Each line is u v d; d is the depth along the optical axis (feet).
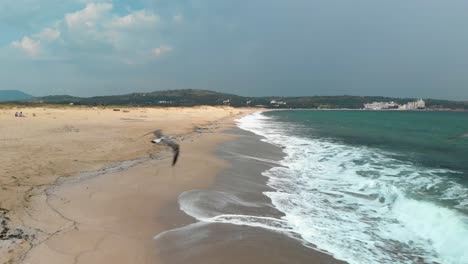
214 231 30.27
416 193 42.39
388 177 51.62
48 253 24.50
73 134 86.12
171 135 98.17
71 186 41.27
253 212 35.76
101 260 24.16
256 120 224.94
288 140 100.89
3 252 24.03
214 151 73.05
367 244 28.81
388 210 37.37
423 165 62.13
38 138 76.02
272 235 29.84
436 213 34.27
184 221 32.40
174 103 593.83
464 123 215.31
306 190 44.86
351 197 41.93
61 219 30.96
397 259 26.27
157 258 25.14
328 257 26.25
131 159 59.57
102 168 51.70
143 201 37.40
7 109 193.77
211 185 45.42
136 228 30.17
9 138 73.77
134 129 104.88
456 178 50.90
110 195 38.83
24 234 27.17
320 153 75.56
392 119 273.54
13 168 46.96
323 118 281.74
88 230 28.99
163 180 46.44
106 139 79.51
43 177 44.11
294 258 25.82
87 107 277.64
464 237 28.27
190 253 26.08
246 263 24.77
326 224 32.99
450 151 81.30
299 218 34.40
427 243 29.17
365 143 96.07
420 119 277.64
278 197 41.37
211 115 250.98
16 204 33.42
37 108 224.33
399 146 89.86
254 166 59.41
